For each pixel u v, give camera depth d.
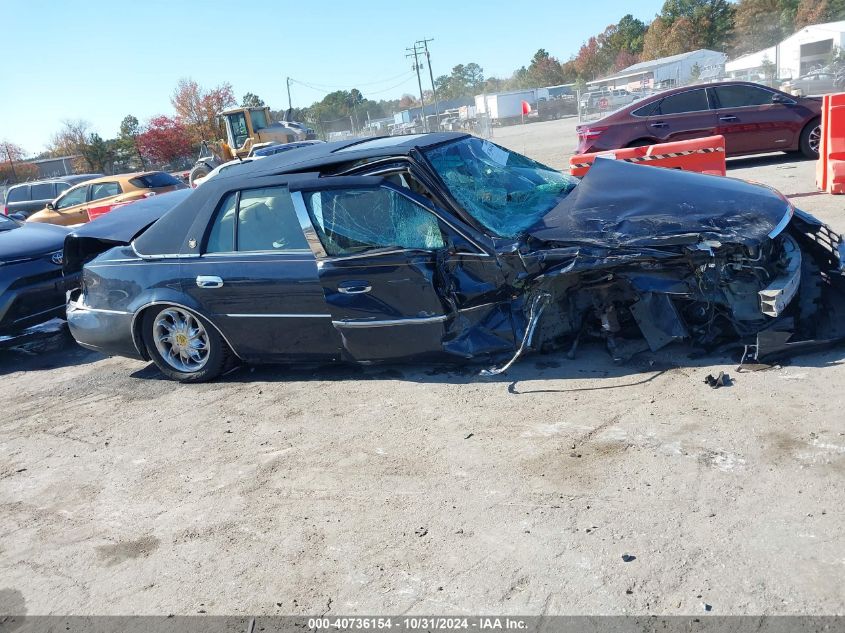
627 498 3.19
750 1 63.84
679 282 4.22
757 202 4.51
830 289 4.65
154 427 4.85
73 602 3.12
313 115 96.81
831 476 3.11
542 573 2.81
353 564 3.06
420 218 4.55
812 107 11.70
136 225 6.05
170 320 5.52
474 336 4.57
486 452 3.78
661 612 2.52
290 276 4.80
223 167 9.08
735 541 2.81
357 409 4.59
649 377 4.29
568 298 4.60
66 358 6.98
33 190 21.83
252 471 4.01
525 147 23.38
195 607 2.95
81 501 3.99
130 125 62.25
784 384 3.93
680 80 52.25
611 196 4.74
